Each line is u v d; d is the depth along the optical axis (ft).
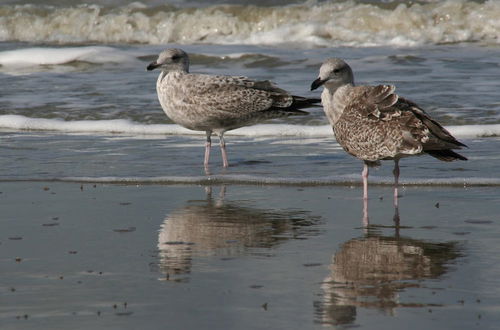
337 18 105.91
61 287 29.07
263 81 53.06
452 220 37.91
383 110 39.68
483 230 36.09
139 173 48.14
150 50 97.76
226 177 46.68
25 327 25.43
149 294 28.35
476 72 78.69
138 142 57.88
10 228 37.06
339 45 101.60
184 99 51.96
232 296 28.09
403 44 101.24
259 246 34.19
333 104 43.42
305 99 53.01
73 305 27.30
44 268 31.27
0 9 116.37
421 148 37.50
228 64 87.56
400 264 31.55
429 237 35.27
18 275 30.42
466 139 56.95
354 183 45.47
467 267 31.01
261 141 58.23
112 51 94.68
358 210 40.14
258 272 30.68
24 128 63.41
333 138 58.59
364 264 31.60
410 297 27.84
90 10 113.60
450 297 27.76
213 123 51.80
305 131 60.80
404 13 104.22
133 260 32.27
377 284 29.25
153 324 25.67
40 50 93.86
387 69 81.30
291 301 27.55
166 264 31.76
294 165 50.01
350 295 28.09
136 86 76.64
